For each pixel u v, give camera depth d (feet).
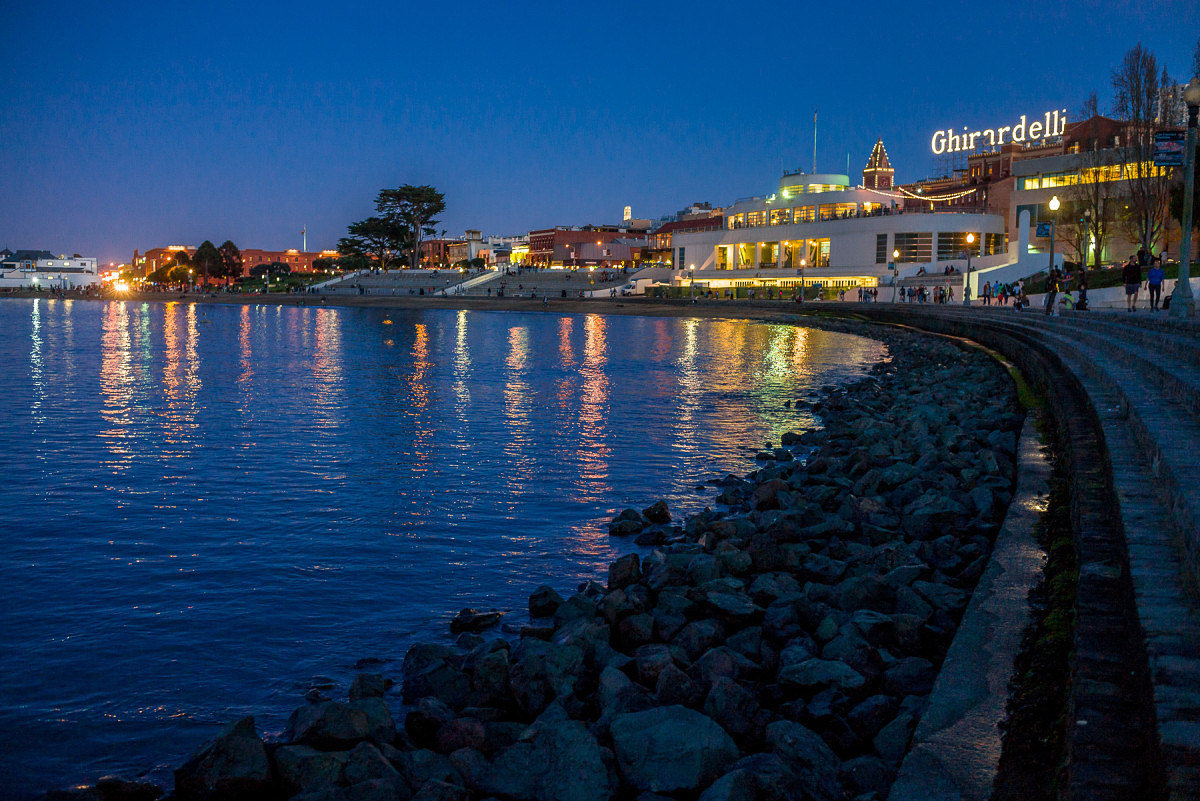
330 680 28.73
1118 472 25.91
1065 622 21.83
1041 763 16.33
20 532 45.91
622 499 54.24
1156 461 25.04
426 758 21.03
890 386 111.24
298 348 184.55
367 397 103.50
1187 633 14.23
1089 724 13.61
